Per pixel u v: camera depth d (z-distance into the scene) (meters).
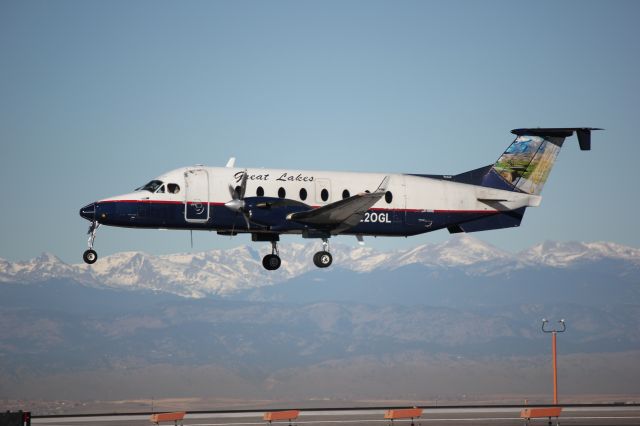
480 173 167.62
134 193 148.25
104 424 140.25
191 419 142.75
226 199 149.25
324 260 155.75
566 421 138.88
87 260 147.25
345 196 154.88
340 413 148.38
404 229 160.25
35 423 140.12
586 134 168.62
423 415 147.62
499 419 141.50
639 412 149.75
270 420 128.88
